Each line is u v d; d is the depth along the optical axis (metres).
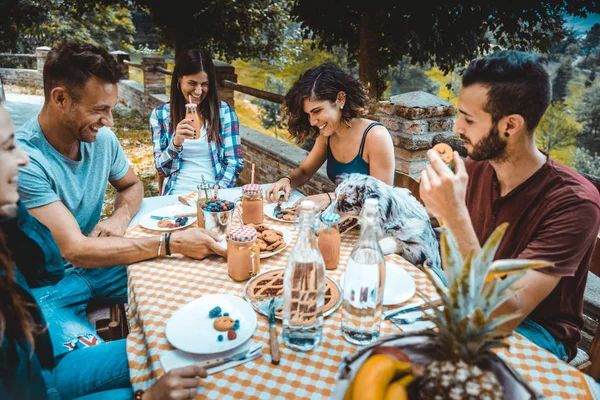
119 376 1.49
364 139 2.39
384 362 0.87
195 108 2.93
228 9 9.30
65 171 2.06
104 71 1.86
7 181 1.08
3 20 11.32
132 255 1.70
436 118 3.39
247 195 1.98
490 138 1.39
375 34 6.34
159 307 1.41
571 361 1.73
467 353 0.83
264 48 12.12
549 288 1.35
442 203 1.30
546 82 1.31
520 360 1.19
